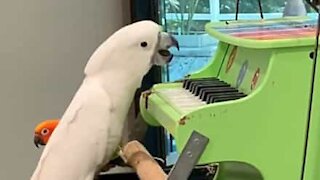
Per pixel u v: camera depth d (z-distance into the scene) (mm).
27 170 2154
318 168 1041
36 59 2068
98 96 1066
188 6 1983
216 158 981
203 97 1128
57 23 2051
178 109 1056
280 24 1224
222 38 1131
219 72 1344
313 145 1032
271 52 1009
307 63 1012
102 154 1077
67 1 2037
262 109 998
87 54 2088
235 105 981
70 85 2113
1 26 2016
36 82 2092
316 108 1023
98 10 2055
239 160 998
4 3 2000
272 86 1003
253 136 997
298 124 1021
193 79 1314
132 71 1091
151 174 1071
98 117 1060
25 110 2109
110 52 1085
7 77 2064
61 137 1063
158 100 1170
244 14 1859
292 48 1004
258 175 1294
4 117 2098
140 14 1957
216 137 977
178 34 1987
